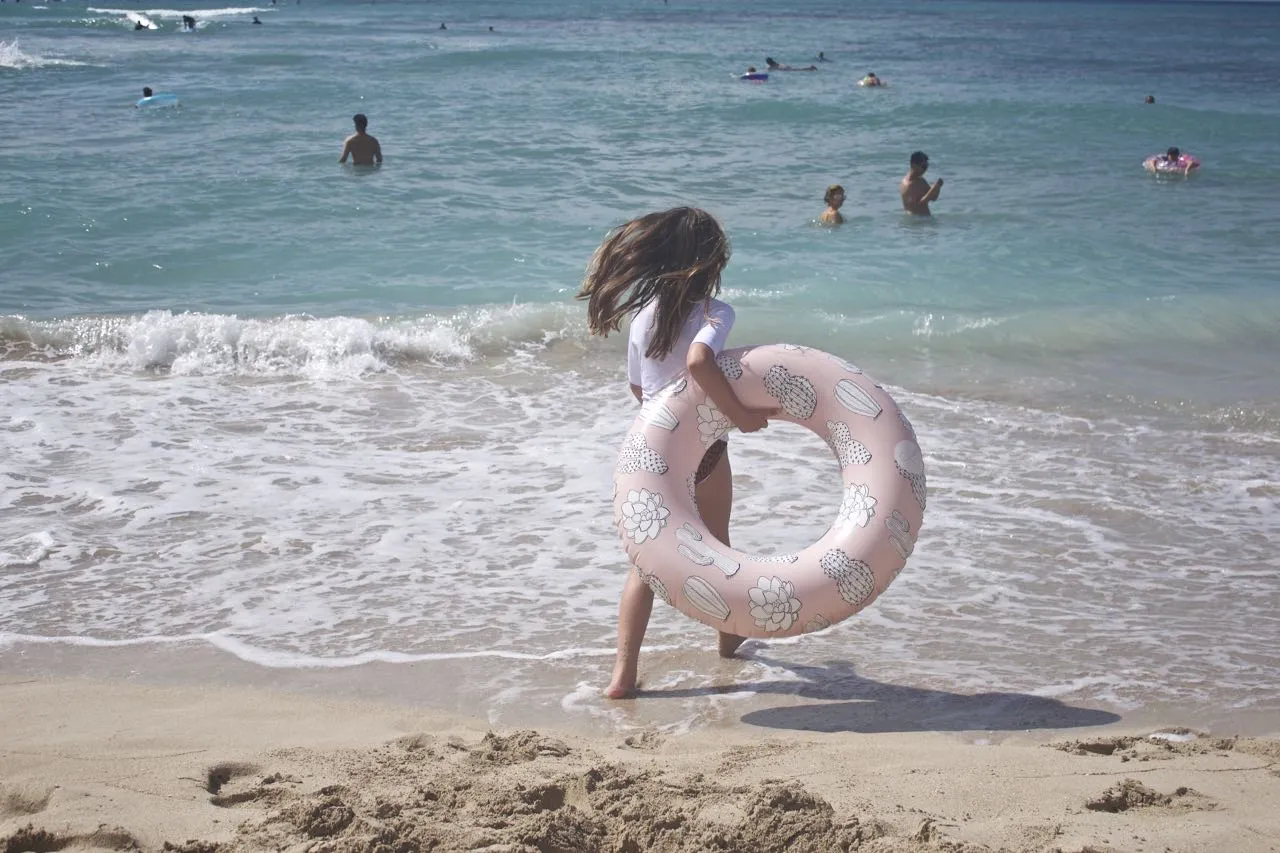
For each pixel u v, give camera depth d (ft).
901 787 9.37
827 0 438.81
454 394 23.30
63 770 9.45
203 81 83.15
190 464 18.92
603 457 19.65
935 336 27.99
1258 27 287.89
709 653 13.15
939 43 172.86
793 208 44.14
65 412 21.38
